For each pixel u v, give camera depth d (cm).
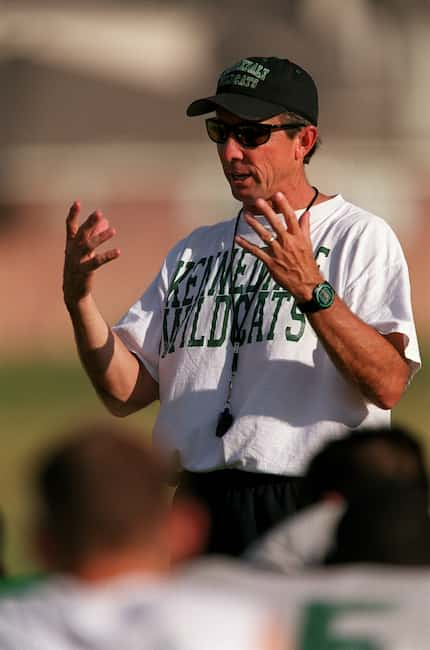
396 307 1778
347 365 1712
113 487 1057
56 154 15250
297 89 1866
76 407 6800
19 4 16750
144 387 1958
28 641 1065
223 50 16625
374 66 16388
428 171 14988
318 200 1883
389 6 16800
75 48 16450
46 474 1066
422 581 1130
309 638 1100
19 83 15925
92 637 1060
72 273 1842
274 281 1838
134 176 14950
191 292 1917
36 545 1082
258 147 1852
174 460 1862
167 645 1052
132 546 1066
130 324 1962
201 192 14775
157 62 16675
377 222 1839
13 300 14012
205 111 1919
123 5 17125
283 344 1797
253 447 1773
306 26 16625
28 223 14775
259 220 1894
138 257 14275
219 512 1786
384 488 1203
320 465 1255
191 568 1162
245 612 1068
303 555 1249
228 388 1828
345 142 15450
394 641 1102
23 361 9656
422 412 6275
